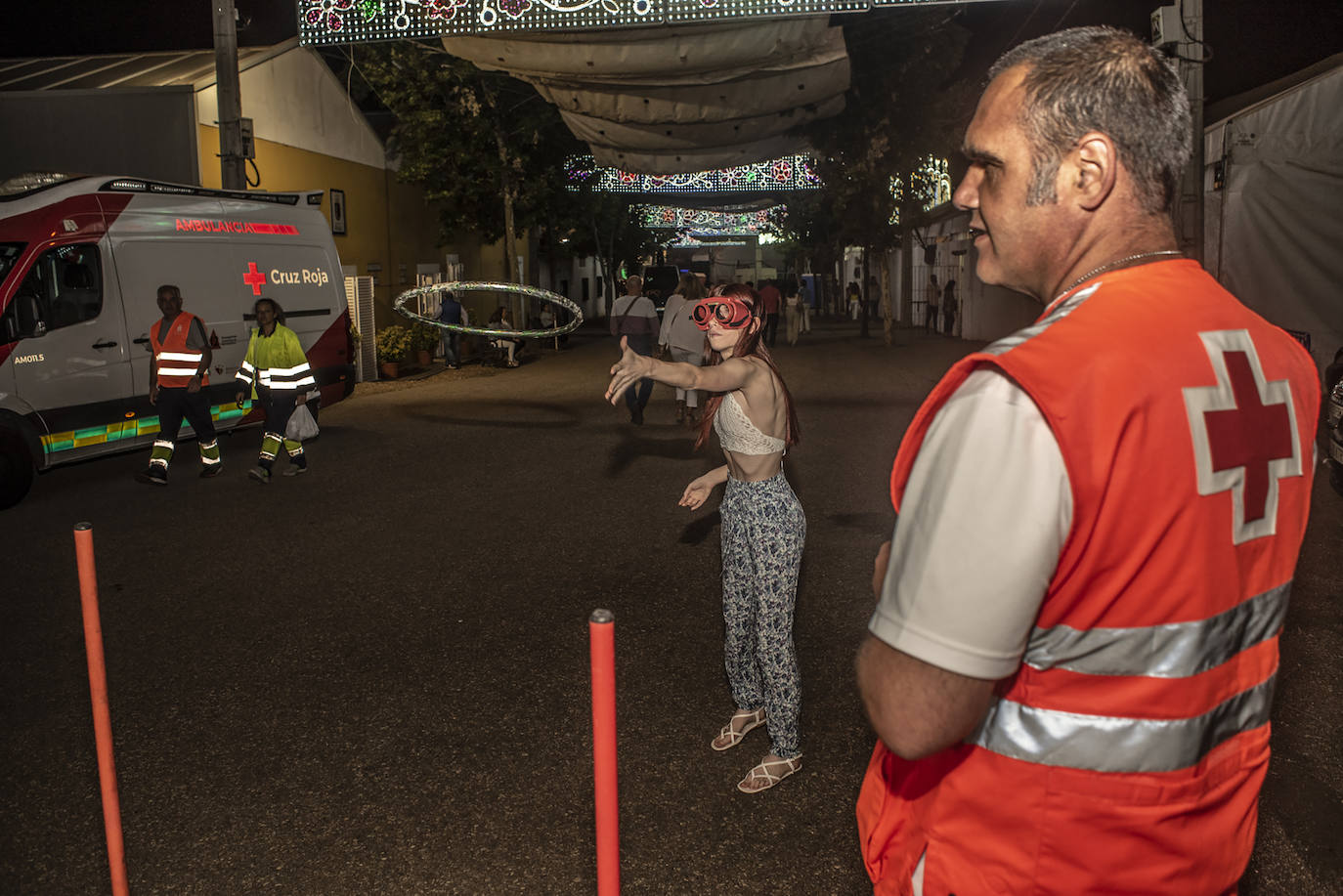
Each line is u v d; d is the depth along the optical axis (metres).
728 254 79.62
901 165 25.11
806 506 8.10
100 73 18.42
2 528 7.78
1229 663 1.11
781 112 14.77
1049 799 1.07
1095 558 1.00
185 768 3.84
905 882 1.22
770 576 3.58
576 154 27.62
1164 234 1.15
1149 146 1.10
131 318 9.87
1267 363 1.13
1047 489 0.98
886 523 7.53
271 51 18.89
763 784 3.62
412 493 8.88
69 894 3.03
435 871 3.13
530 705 4.37
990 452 0.99
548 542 7.12
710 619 5.46
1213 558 1.05
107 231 9.74
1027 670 1.08
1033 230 1.17
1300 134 11.24
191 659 4.98
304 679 4.70
